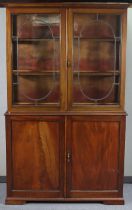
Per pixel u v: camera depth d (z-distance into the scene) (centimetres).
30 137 284
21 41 283
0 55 327
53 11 271
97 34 280
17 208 285
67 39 275
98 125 283
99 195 292
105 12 272
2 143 340
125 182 344
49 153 286
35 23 279
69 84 280
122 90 281
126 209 285
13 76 283
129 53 326
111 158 287
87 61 286
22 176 289
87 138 285
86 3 267
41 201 293
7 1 265
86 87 287
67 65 278
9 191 291
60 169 288
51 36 279
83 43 283
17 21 279
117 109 283
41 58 285
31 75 286
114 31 280
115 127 284
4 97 333
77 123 282
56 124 283
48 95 287
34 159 287
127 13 298
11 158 287
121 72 279
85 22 278
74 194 291
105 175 289
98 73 284
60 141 285
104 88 288
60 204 292
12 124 283
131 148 341
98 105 283
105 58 286
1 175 344
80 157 287
